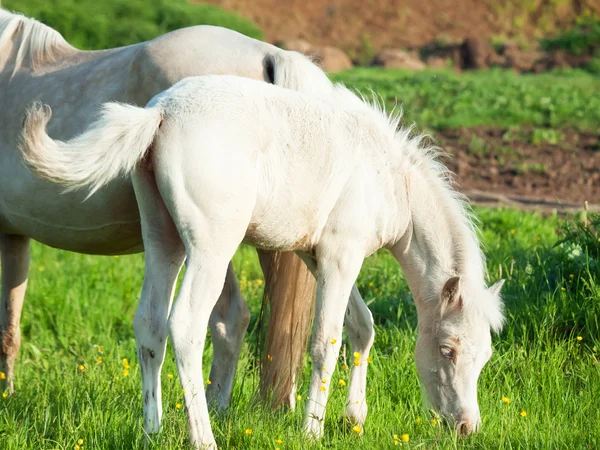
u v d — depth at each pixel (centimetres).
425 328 797
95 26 4062
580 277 1005
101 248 857
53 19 4000
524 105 3100
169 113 692
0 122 867
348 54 5334
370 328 815
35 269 1405
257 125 710
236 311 873
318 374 760
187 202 680
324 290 764
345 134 765
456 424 761
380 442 724
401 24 5622
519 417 795
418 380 889
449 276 799
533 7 5731
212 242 685
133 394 865
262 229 734
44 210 835
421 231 806
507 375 891
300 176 731
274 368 843
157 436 697
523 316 980
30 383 945
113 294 1287
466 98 3225
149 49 827
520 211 1711
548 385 867
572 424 765
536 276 1062
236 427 753
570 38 4938
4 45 904
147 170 706
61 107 839
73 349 1122
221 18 4603
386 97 3209
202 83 716
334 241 761
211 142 682
